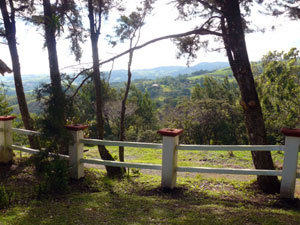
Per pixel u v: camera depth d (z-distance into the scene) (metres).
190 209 3.99
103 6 6.96
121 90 35.66
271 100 23.64
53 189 4.83
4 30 7.28
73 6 7.42
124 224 3.39
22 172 6.03
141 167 5.25
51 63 6.62
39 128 5.38
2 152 6.62
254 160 5.55
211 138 29.38
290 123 20.59
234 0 5.33
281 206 4.35
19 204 4.16
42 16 6.69
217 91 38.50
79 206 4.07
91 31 6.72
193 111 28.36
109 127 31.75
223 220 3.51
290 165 4.47
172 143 4.98
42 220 3.49
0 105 14.23
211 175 7.53
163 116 35.16
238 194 5.08
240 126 29.67
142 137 31.45
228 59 5.92
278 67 22.95
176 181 5.41
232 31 5.36
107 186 5.46
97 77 6.69
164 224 3.39
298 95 20.80
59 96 5.35
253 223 3.39
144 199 4.51
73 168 5.65
